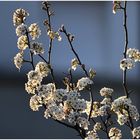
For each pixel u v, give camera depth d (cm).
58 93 516
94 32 1945
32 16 1881
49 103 526
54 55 1767
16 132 1448
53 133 1439
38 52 559
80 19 1956
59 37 573
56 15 1933
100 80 1786
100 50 1927
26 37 567
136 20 1880
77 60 566
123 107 534
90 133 528
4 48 1917
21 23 576
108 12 1947
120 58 1900
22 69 1791
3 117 1572
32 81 528
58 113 515
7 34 1950
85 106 512
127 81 1703
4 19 1934
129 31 1911
